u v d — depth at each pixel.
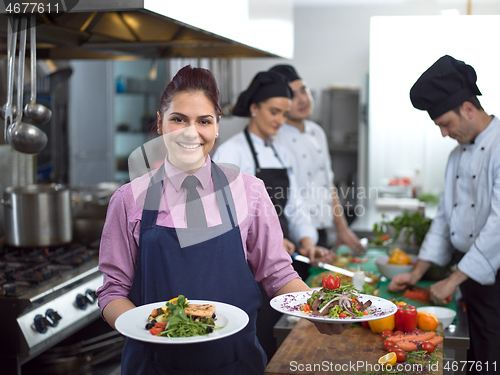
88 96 4.40
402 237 2.45
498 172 1.83
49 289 1.84
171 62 5.21
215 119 1.21
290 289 1.34
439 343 1.50
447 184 2.09
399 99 4.97
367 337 1.53
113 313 1.21
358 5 5.77
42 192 2.20
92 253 2.30
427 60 4.67
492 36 3.68
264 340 2.04
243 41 1.91
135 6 1.20
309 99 2.93
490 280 1.83
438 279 2.14
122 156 5.12
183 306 1.11
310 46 6.00
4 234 2.33
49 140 3.86
